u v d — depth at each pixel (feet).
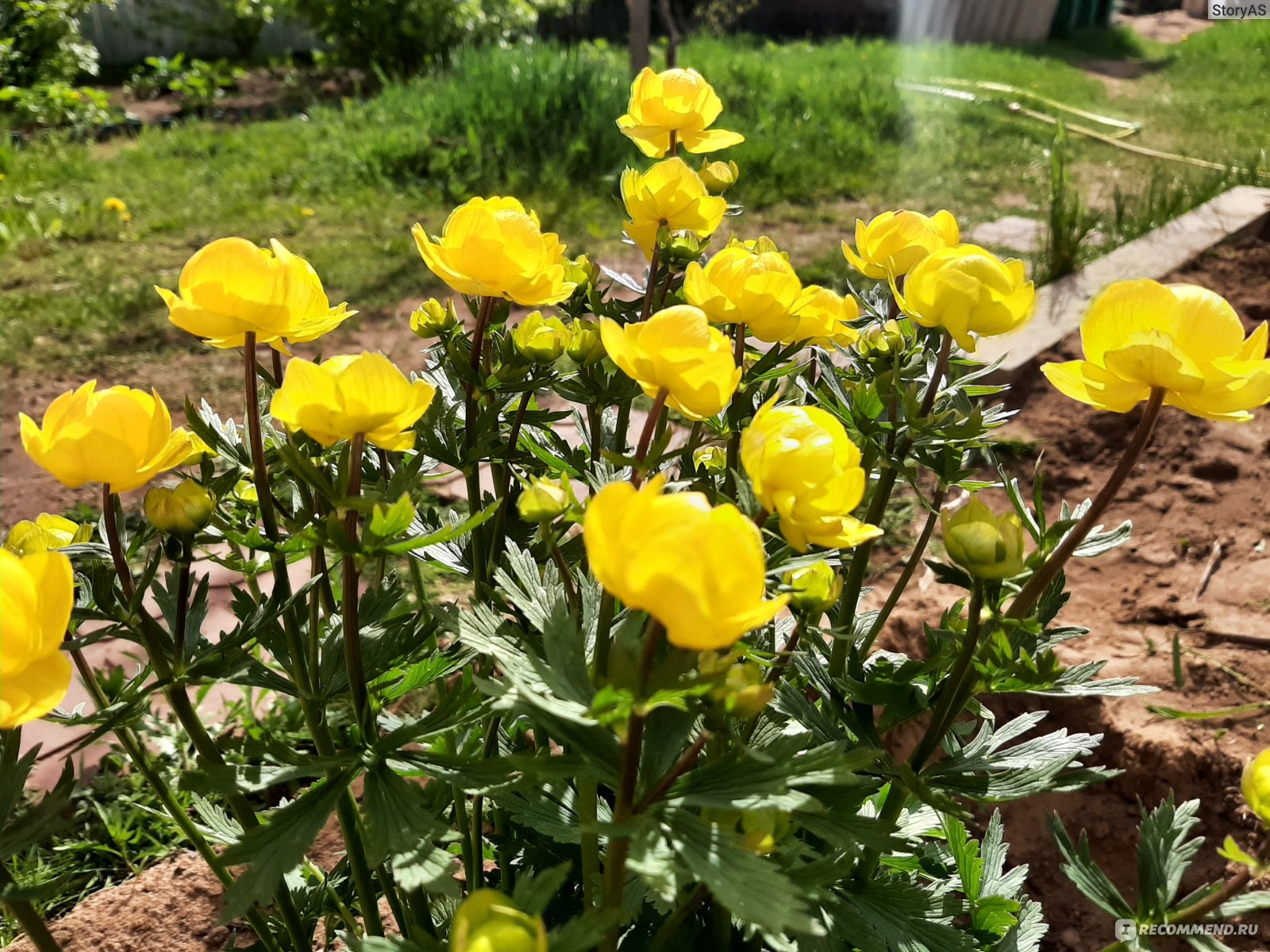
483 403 1.16
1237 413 0.83
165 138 6.63
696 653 0.71
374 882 1.30
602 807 1.09
